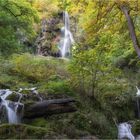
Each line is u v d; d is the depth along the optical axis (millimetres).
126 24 12680
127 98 13289
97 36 12711
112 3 11461
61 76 15031
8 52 15406
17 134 8266
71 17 25719
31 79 14562
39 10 24750
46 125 9609
